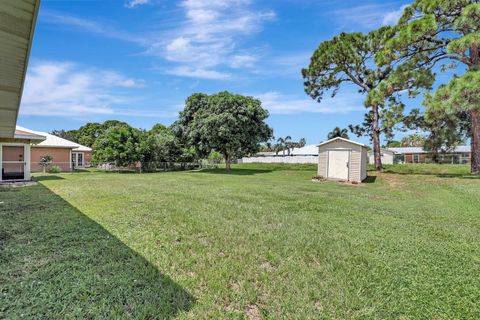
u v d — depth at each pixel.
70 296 2.33
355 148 13.65
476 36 9.79
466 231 4.55
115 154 21.83
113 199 7.16
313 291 2.50
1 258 3.11
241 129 21.38
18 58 3.06
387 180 13.48
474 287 2.60
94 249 3.44
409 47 12.91
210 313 2.14
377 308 2.25
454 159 26.88
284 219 5.20
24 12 2.25
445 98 10.69
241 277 2.76
